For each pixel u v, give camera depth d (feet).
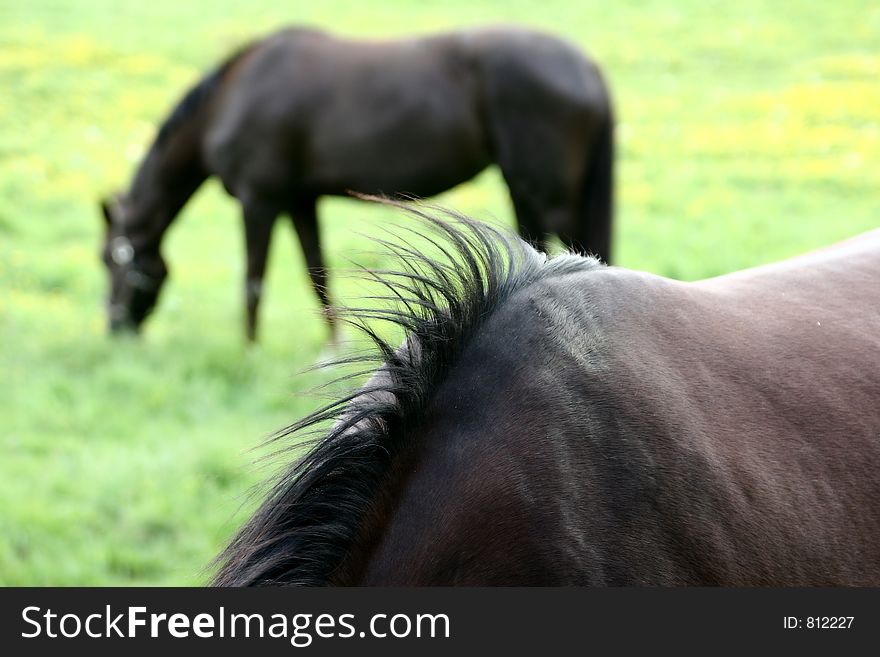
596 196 42.19
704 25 113.80
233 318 50.49
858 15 114.21
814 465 11.04
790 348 11.71
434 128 41.63
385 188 42.91
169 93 94.38
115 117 88.94
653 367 10.73
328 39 43.70
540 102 40.29
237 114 43.27
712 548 10.25
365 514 10.02
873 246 13.93
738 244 61.67
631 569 9.94
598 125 41.39
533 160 40.86
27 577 25.62
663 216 67.56
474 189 76.02
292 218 45.75
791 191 71.56
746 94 92.89
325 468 10.01
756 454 10.76
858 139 80.79
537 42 40.93
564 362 10.43
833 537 10.92
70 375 40.52
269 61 43.29
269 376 39.78
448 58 41.60
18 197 71.82
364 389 10.52
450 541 9.80
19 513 28.55
